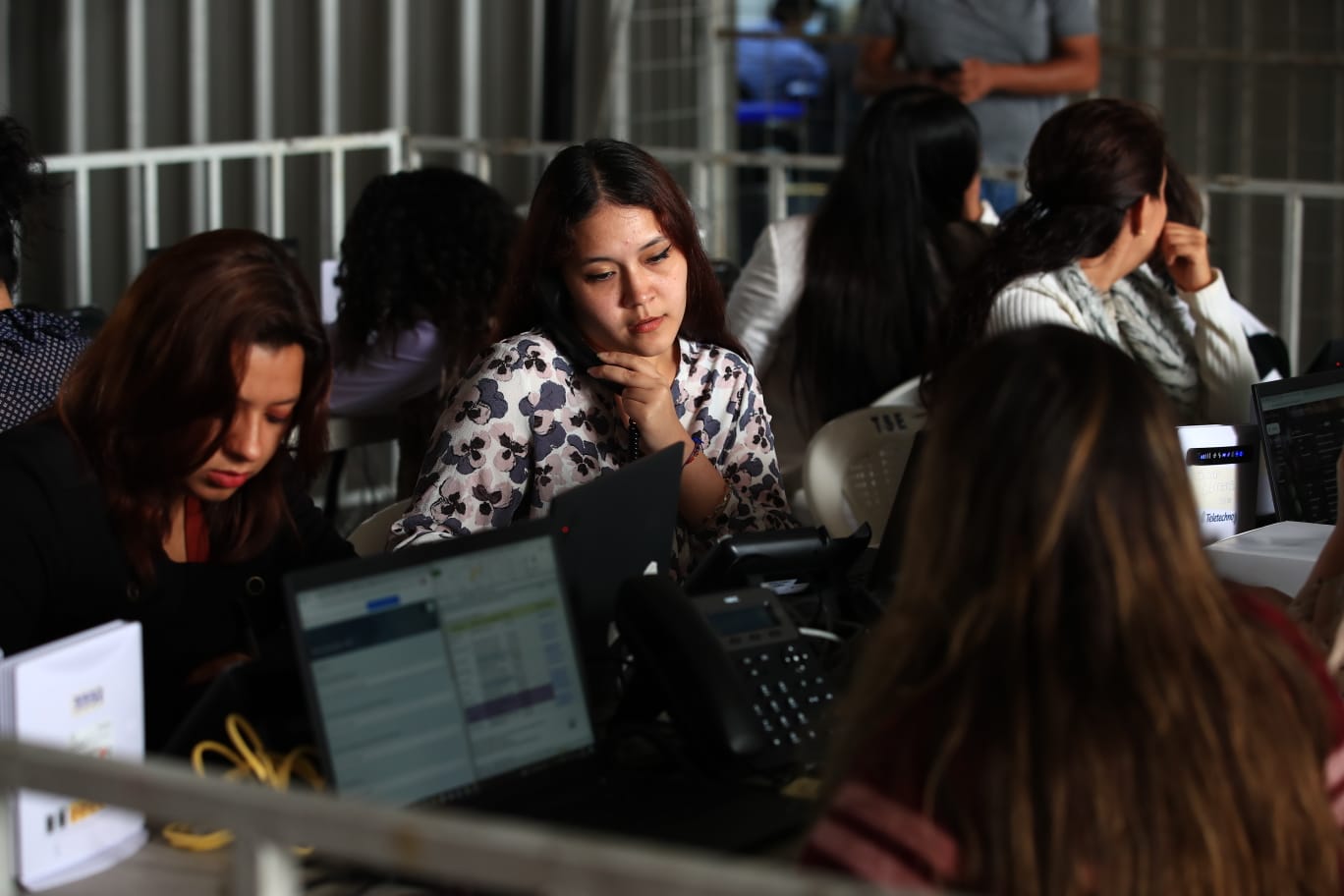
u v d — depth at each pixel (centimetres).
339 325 381
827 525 303
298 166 571
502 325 254
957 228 345
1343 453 196
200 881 158
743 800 173
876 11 538
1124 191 305
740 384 262
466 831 101
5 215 255
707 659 178
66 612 192
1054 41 531
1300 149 629
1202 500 267
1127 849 118
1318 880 129
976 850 118
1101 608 121
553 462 246
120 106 567
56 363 259
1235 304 383
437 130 585
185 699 192
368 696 156
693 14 604
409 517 241
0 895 124
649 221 240
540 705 171
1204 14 620
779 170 536
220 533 204
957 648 123
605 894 96
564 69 587
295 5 568
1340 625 184
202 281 181
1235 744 122
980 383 126
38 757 117
